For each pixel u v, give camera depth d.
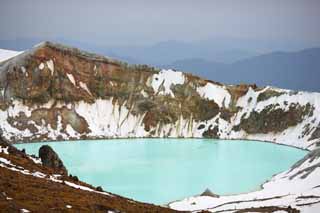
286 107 179.25
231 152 147.62
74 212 30.94
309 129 166.88
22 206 28.77
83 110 174.38
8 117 161.62
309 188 84.06
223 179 107.31
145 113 181.00
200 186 99.94
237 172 115.69
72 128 168.12
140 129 178.00
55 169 51.97
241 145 163.62
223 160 132.38
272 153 146.88
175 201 86.62
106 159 129.00
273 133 175.50
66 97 173.50
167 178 107.19
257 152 148.62
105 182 101.50
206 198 88.00
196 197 88.69
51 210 29.81
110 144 158.38
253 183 103.38
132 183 101.38
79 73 180.12
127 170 114.94
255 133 178.88
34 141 156.12
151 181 103.69
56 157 57.28
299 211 61.16
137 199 88.06
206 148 154.88
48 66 174.88
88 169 114.62
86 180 102.44
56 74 174.88
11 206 27.80
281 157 139.38
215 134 180.25
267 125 178.62
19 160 47.22
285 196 80.00
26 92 168.38
